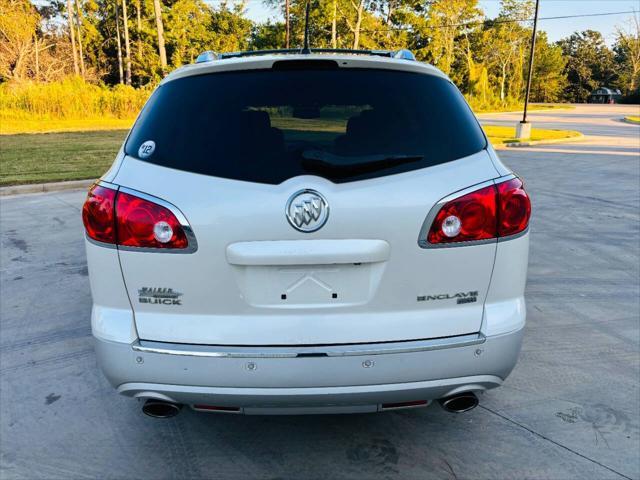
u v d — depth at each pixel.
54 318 4.19
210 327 2.06
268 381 2.03
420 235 2.03
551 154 16.14
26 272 5.26
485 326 2.13
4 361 3.52
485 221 2.08
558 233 6.83
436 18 57.09
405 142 2.12
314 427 2.82
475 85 57.16
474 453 2.59
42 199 9.03
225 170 2.03
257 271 2.03
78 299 4.58
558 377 3.29
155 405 2.25
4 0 37.97
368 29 54.09
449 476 2.43
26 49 38.88
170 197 2.01
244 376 2.03
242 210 1.97
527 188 10.11
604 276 5.20
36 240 6.42
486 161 2.17
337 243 2.00
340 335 2.06
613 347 3.70
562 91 101.06
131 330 2.08
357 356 2.02
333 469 2.49
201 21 48.75
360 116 2.16
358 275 2.05
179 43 46.72
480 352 2.11
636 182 10.74
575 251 6.05
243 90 2.21
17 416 2.91
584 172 12.21
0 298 4.59
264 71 2.25
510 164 13.75
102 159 13.62
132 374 2.08
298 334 2.05
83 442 2.70
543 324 4.08
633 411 2.93
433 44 58.09
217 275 2.02
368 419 2.88
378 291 2.05
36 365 3.47
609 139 22.08
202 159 2.06
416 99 2.25
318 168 2.01
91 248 2.12
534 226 7.20
